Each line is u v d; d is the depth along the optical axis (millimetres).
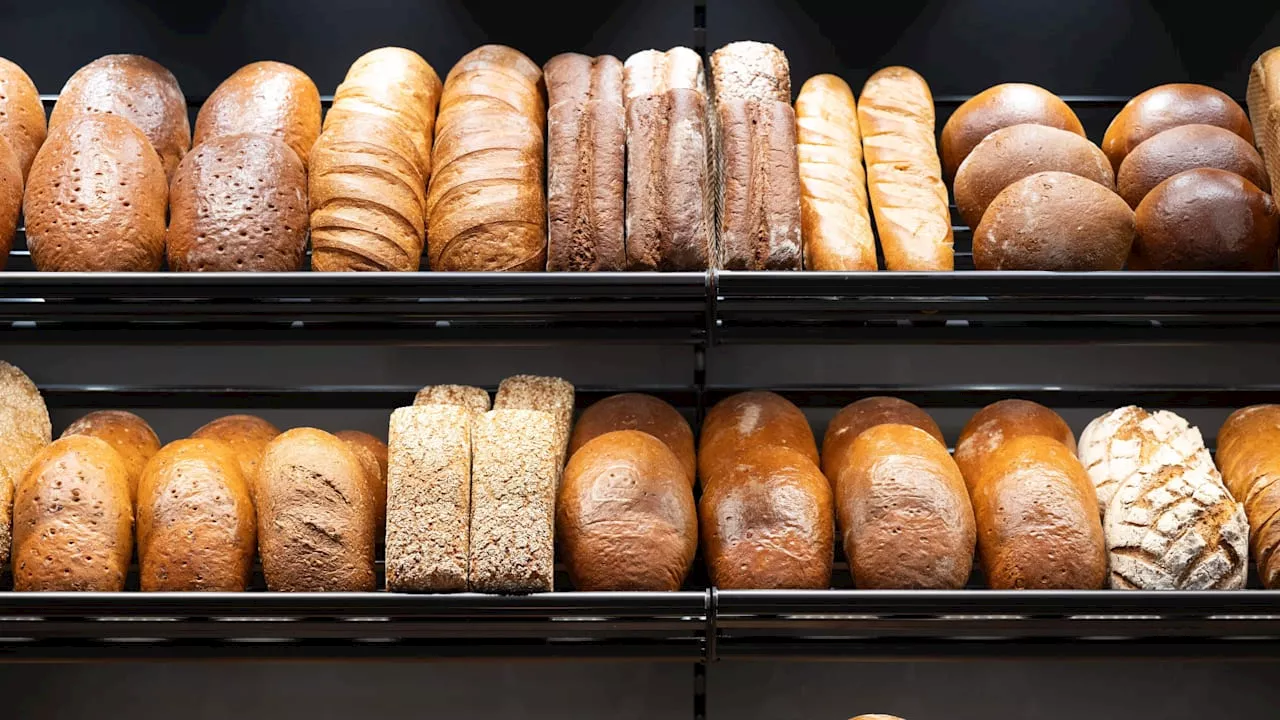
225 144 1273
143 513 1193
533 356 1563
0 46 1547
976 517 1243
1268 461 1247
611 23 1565
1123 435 1288
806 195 1320
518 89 1377
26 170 1326
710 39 1564
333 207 1243
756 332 1281
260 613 1133
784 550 1187
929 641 1183
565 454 1333
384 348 1558
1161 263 1237
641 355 1562
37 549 1151
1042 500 1196
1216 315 1229
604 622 1150
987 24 1564
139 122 1363
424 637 1155
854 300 1205
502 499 1158
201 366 1559
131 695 1536
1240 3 1552
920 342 1295
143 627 1143
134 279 1184
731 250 1234
